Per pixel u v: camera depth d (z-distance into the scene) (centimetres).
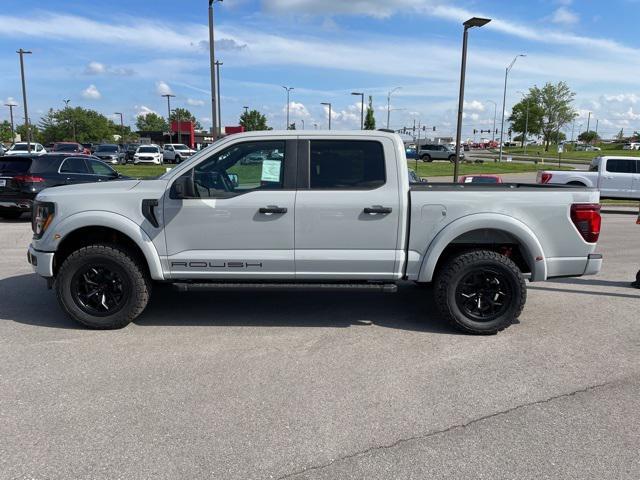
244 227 491
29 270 754
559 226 501
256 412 350
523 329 528
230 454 302
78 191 502
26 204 1198
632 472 288
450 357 450
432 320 553
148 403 361
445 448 311
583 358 452
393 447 311
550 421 344
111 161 4216
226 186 498
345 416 346
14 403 359
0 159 1225
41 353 449
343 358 445
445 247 512
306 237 492
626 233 1277
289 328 522
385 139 493
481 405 364
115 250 497
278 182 494
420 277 501
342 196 488
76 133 9531
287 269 499
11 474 281
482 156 6919
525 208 495
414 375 412
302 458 299
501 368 428
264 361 437
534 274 507
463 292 503
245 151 496
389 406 361
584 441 320
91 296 504
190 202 489
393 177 492
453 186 544
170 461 295
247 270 499
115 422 335
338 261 495
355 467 291
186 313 569
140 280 502
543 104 8462
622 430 333
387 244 496
